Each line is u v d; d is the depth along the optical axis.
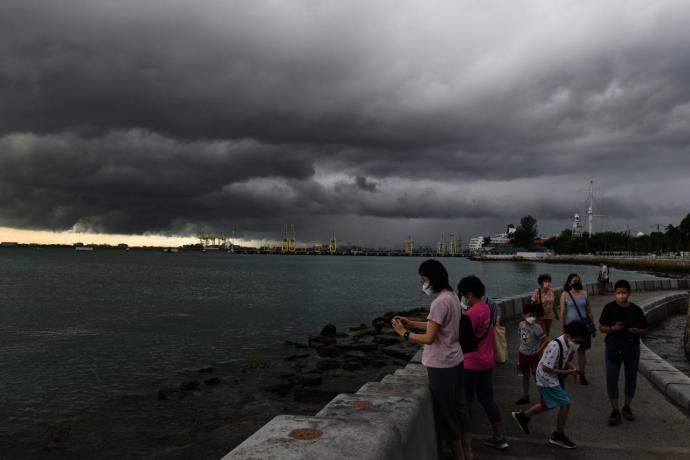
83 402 13.71
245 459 2.86
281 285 69.81
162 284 68.88
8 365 18.91
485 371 5.99
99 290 57.75
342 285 71.31
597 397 8.38
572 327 6.16
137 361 19.56
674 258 100.38
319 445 3.09
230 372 17.39
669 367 9.41
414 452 4.02
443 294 5.03
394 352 19.84
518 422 6.64
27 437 10.98
